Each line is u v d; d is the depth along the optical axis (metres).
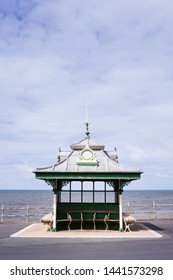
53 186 18.89
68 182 19.84
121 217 18.72
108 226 19.34
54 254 12.54
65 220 18.98
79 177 18.00
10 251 13.14
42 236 16.97
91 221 19.48
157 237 16.75
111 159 19.91
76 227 19.53
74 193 19.77
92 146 20.56
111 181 19.80
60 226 19.39
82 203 19.48
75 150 20.52
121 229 18.62
